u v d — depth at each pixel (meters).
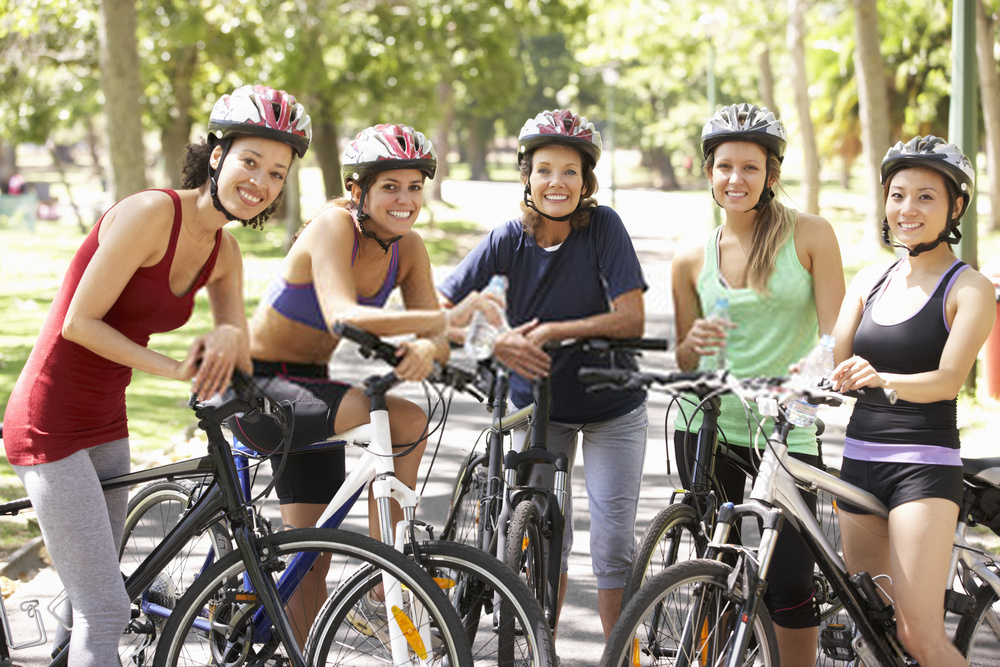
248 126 3.13
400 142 3.31
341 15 21.88
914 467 3.37
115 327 3.23
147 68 22.61
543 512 3.63
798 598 3.65
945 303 3.36
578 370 3.38
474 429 8.40
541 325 3.24
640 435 3.89
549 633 3.21
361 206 3.33
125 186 15.10
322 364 3.34
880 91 18.84
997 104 24.66
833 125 34.72
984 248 22.11
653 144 67.31
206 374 3.08
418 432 3.63
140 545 4.04
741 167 3.37
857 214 35.66
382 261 3.47
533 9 23.05
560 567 3.75
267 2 20.55
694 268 3.37
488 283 3.63
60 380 3.21
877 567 3.60
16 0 18.45
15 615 4.74
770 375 3.15
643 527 5.99
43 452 3.21
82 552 3.22
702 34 28.48
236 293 3.37
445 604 3.21
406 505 3.41
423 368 3.16
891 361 3.43
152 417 8.49
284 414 3.34
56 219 37.81
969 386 9.11
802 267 3.31
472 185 61.06
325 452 3.86
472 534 4.04
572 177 3.59
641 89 59.59
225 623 3.49
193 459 3.44
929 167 3.33
